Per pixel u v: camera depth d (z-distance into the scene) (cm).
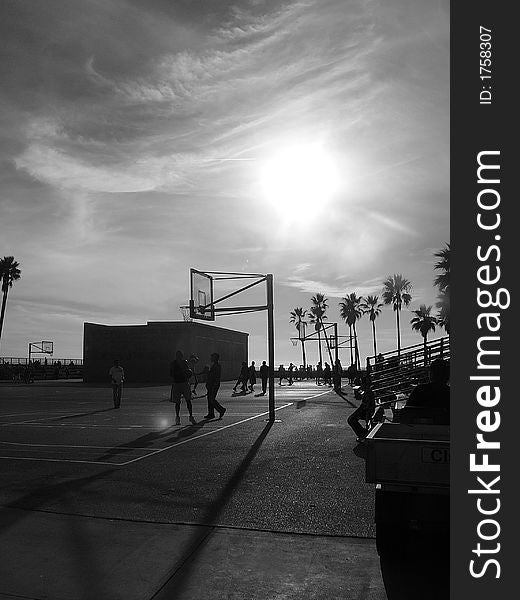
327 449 1170
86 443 1252
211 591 494
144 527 648
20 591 493
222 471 942
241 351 7281
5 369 6250
